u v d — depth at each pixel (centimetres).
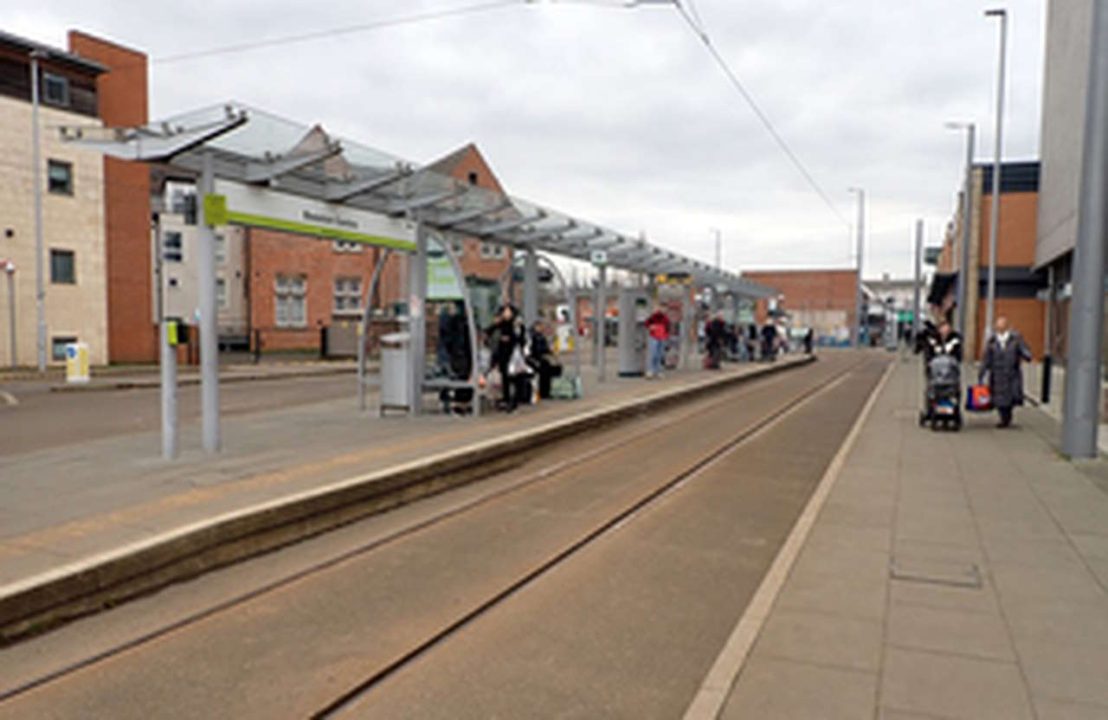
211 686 389
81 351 2178
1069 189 2402
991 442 1127
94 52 2947
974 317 3472
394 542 641
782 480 888
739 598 521
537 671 411
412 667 414
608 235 1759
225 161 870
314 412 1285
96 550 505
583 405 1366
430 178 1148
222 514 585
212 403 867
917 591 512
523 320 1501
